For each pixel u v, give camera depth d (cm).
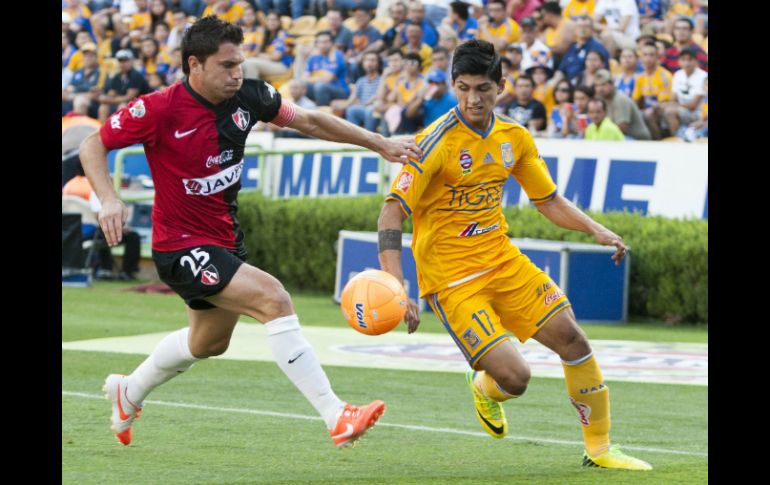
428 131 1798
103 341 3444
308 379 1616
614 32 4903
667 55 4791
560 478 1683
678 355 3344
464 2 5203
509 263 1823
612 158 4622
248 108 1694
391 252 1748
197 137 1648
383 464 1788
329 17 5556
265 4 5850
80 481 1619
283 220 5062
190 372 2858
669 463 1834
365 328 1691
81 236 5078
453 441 2020
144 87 5984
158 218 1694
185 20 5997
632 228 4303
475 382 1920
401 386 2692
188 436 2017
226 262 1648
